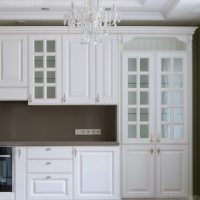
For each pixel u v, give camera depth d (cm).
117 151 523
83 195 523
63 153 522
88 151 523
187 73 534
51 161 521
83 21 363
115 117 575
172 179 531
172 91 534
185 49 546
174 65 535
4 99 534
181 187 532
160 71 532
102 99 532
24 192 520
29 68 533
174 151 532
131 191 530
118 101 531
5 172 520
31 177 521
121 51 531
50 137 578
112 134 578
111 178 524
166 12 519
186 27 530
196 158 582
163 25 582
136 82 532
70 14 366
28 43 533
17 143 520
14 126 577
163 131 534
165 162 531
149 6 502
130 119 533
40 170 521
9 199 518
